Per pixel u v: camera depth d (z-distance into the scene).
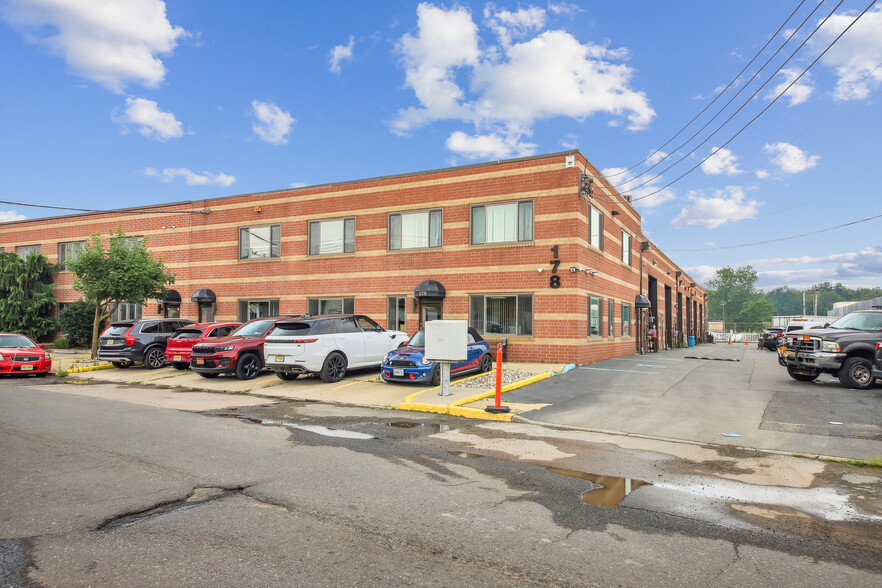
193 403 11.29
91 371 17.31
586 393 12.17
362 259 21.17
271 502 5.10
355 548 4.10
